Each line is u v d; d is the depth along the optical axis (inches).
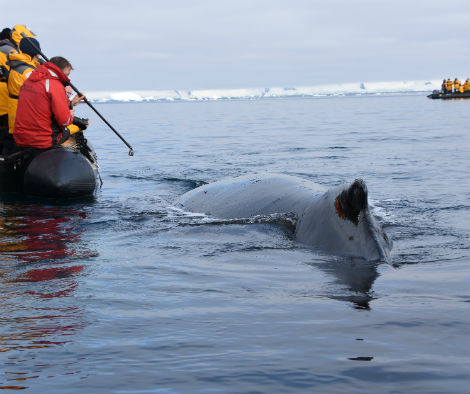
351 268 156.9
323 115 1656.0
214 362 96.6
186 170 433.7
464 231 206.5
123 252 185.9
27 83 317.1
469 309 120.6
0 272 161.9
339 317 117.6
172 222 232.4
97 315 122.4
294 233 195.0
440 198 284.4
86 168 314.5
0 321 119.2
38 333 111.7
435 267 157.6
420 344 102.0
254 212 219.8
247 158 516.1
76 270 163.3
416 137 726.5
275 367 94.0
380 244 166.2
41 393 86.4
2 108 333.7
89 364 96.6
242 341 105.8
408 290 135.7
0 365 96.7
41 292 141.3
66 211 267.6
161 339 107.7
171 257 177.9
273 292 137.8
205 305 128.6
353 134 820.6
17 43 346.6
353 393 84.8
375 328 110.4
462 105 1998.0
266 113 1972.2
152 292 140.2
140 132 966.4
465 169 400.8
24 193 322.0
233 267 163.8
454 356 96.4
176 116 1829.5
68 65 329.7
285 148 613.9
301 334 108.4
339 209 178.5
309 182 230.5
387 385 86.7
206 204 247.4
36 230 224.8
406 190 313.9
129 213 257.6
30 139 318.0
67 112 321.4
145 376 91.8
